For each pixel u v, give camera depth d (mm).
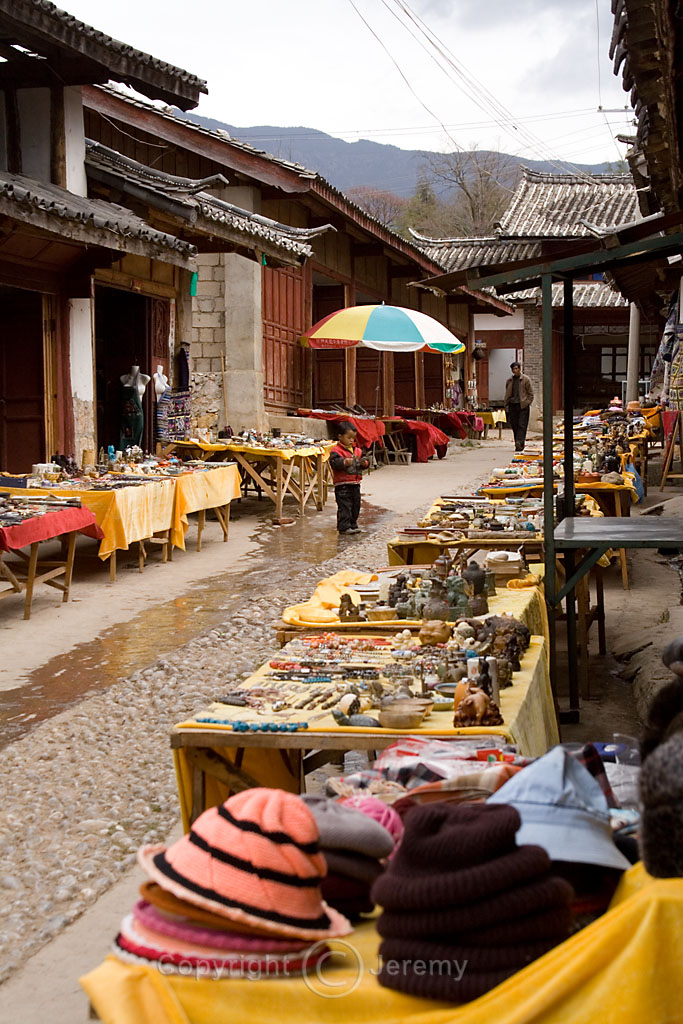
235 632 7887
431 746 3400
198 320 17875
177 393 15367
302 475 14562
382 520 14055
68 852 4277
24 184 11164
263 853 2270
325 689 4043
